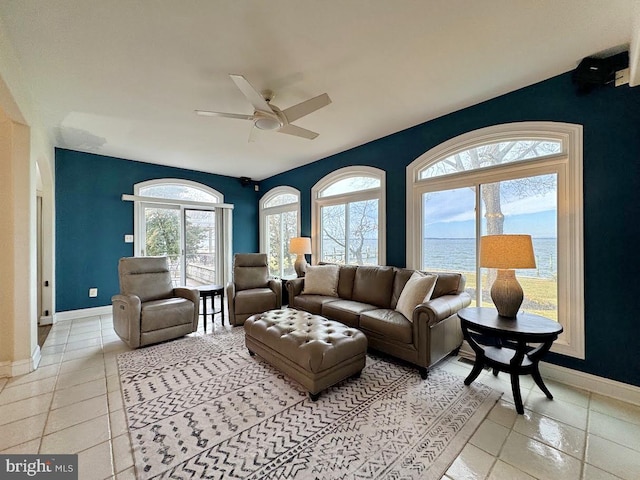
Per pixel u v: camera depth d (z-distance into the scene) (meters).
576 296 2.38
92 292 4.63
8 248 2.51
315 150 4.55
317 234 5.17
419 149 3.55
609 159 2.25
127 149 4.44
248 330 2.85
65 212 4.42
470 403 2.11
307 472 1.48
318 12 1.75
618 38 2.02
